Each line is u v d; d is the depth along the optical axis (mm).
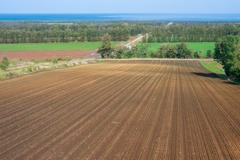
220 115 26984
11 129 20234
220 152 17641
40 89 35062
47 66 61312
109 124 22250
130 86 40125
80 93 33719
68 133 19766
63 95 32219
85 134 19719
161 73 59188
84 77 46625
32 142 17875
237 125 23953
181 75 57688
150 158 16141
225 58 60781
